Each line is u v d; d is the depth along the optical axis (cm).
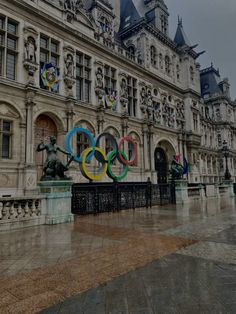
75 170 1881
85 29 2192
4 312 312
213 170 4747
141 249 593
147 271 452
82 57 2130
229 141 5172
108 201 1357
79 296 356
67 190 1004
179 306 326
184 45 3538
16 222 835
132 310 317
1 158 1536
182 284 396
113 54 2381
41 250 582
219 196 2616
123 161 1880
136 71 2692
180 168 1955
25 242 657
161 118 2975
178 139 3206
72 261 504
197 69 3812
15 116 1608
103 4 2547
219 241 674
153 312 311
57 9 1967
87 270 455
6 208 823
